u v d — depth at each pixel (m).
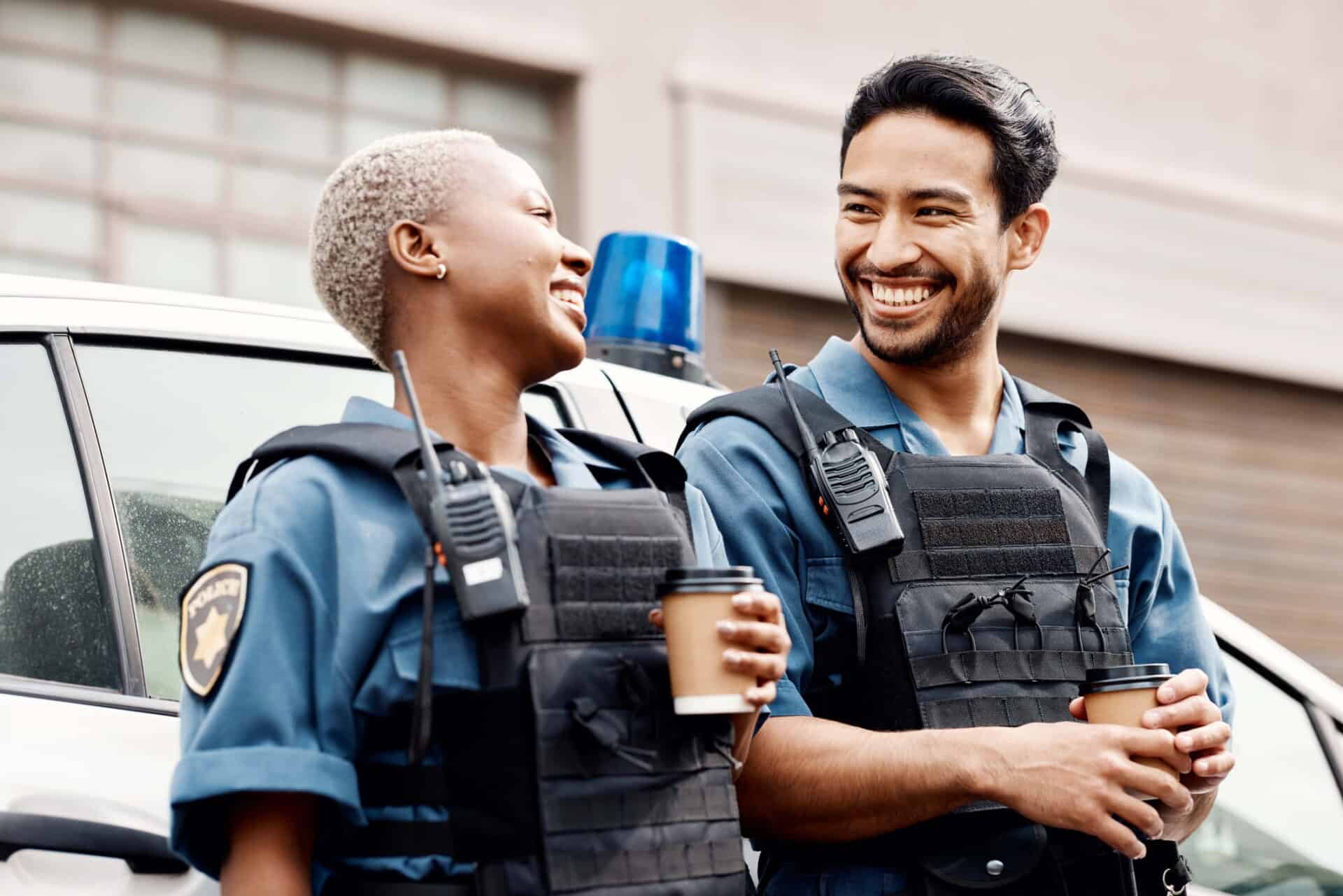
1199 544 11.82
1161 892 2.59
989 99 2.69
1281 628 12.12
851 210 2.73
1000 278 2.76
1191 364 11.90
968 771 2.36
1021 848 2.48
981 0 11.23
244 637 2.05
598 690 2.10
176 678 2.55
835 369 2.79
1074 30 11.58
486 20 9.84
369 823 2.07
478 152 2.34
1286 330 12.18
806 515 2.59
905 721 2.50
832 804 2.42
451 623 2.10
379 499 2.15
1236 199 12.02
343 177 2.37
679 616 2.09
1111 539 2.81
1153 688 2.35
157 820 2.38
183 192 9.26
